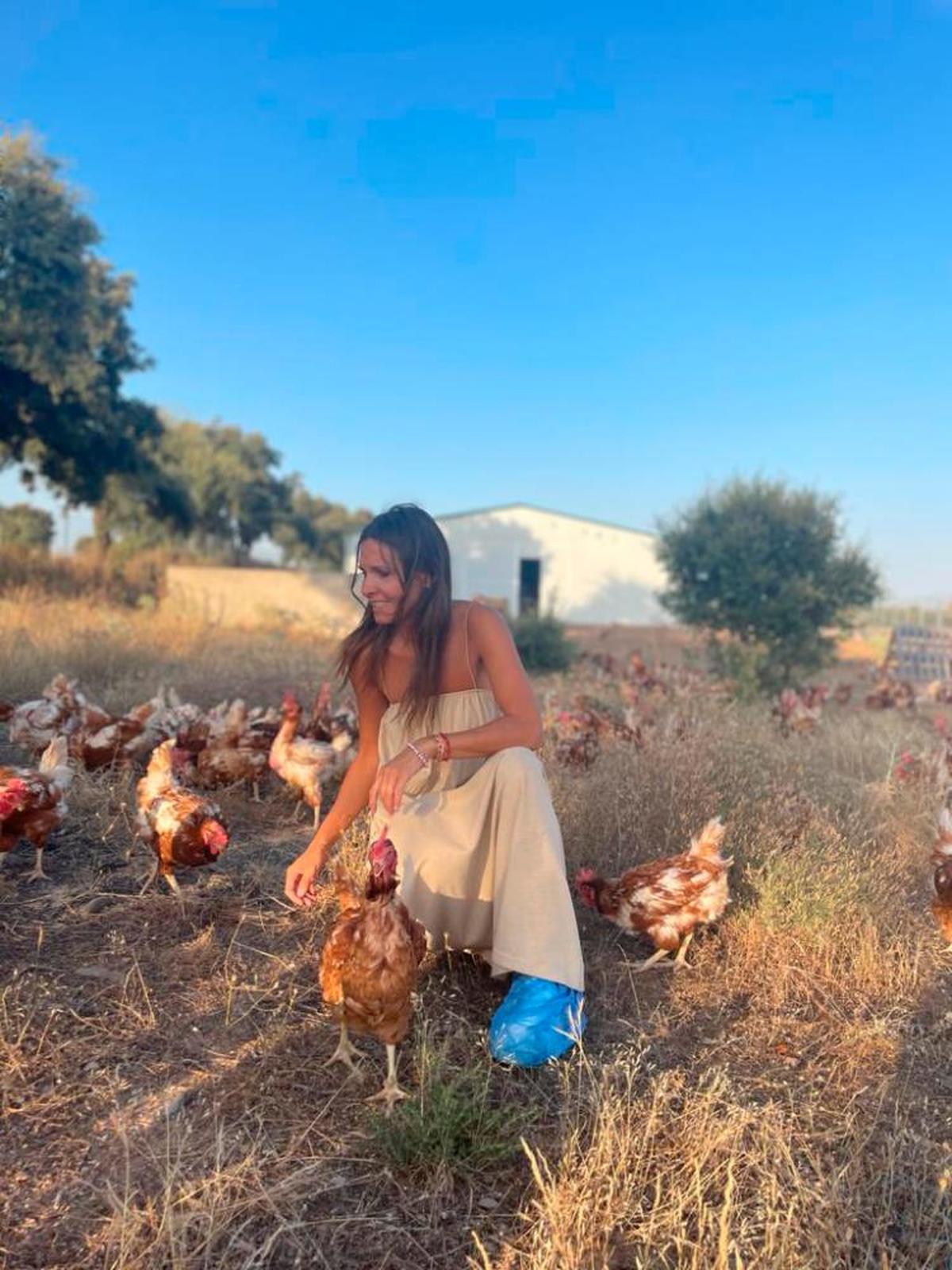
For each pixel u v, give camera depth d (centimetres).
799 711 1073
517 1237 233
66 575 2323
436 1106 261
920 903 488
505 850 327
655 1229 233
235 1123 268
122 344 2425
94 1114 268
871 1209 247
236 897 426
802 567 1698
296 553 6656
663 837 509
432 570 332
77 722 608
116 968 351
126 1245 215
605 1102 262
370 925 274
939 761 714
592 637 3109
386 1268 222
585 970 389
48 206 1744
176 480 3650
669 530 1788
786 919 414
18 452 2459
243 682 952
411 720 340
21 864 447
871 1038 341
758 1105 288
